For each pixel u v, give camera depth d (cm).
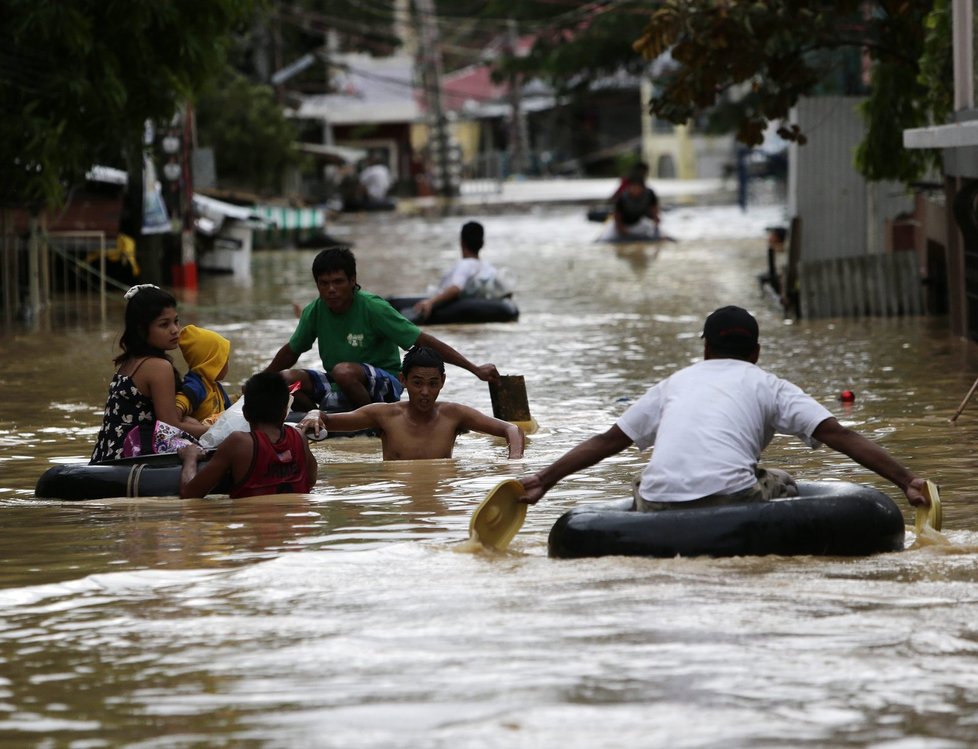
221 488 2559
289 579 1892
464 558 1995
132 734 1355
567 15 15638
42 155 5538
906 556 1958
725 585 1808
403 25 19738
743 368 2102
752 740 1295
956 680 1446
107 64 5644
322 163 15712
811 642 1568
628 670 1484
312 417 2819
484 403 3612
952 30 4519
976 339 4500
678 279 7525
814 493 2072
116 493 2545
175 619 1727
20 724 1391
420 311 5481
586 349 4747
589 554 1970
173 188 7575
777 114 5416
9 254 6266
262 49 13438
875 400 3519
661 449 2047
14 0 5412
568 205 15838
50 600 1830
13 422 3488
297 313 4444
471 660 1529
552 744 1290
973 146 4156
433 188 18138
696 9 5062
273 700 1428
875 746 1282
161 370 2711
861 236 6412
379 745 1301
